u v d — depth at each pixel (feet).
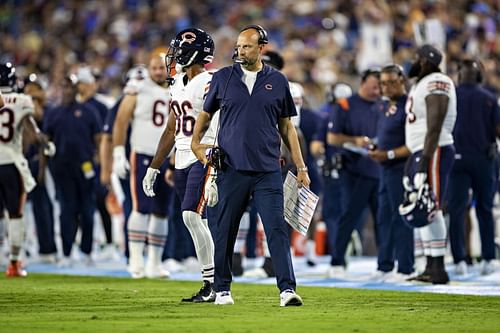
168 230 163.12
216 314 91.97
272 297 111.04
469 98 141.49
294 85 145.28
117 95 260.62
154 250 144.25
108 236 181.27
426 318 90.02
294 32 287.07
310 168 156.25
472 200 156.76
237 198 97.40
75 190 165.27
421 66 127.13
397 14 263.08
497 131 142.10
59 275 148.66
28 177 142.41
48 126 163.94
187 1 323.78
